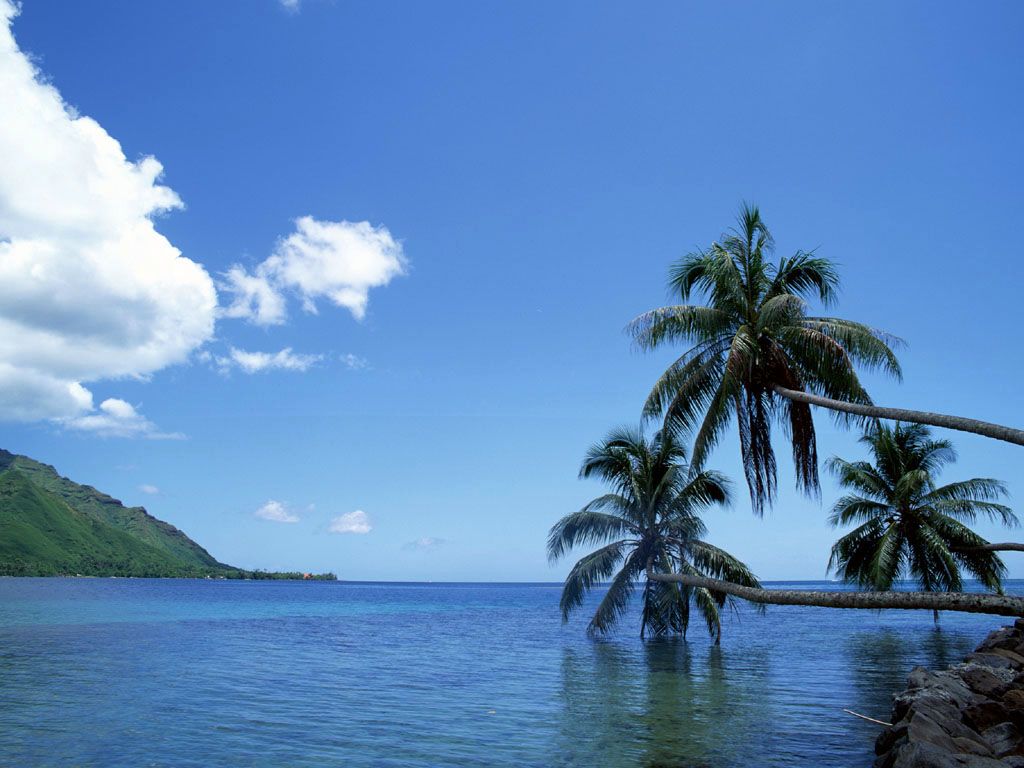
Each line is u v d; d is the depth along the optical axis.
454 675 26.16
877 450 42.88
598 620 38.75
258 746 14.41
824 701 20.30
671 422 23.75
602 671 27.39
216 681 23.78
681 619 39.19
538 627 56.28
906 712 14.12
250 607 86.25
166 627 49.56
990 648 22.45
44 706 18.77
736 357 20.25
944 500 40.88
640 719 17.59
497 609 96.38
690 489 36.53
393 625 57.97
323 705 19.41
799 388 22.08
